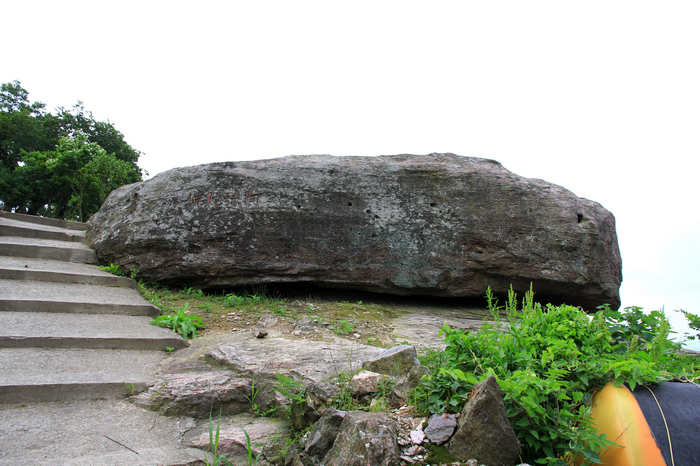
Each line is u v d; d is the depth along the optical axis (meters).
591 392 2.42
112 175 20.41
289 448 2.30
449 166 6.31
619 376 2.36
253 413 2.88
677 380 2.54
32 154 23.06
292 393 2.74
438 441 2.09
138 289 5.44
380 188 6.16
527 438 2.12
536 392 2.21
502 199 6.06
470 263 5.95
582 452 2.01
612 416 2.19
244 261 5.73
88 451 2.23
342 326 4.84
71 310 4.29
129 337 3.78
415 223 6.05
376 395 2.64
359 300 6.27
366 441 1.92
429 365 3.05
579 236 5.93
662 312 2.88
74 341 3.57
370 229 6.01
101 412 2.69
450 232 6.00
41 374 2.98
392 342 4.48
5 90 27.67
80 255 5.97
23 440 2.26
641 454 2.02
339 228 5.98
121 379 3.03
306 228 5.93
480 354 2.64
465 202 6.08
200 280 5.81
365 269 5.95
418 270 5.96
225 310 5.16
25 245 5.61
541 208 6.04
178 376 3.20
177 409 2.79
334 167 6.23
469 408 2.08
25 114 25.86
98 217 6.69
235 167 6.09
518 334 2.71
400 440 2.12
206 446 2.39
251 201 5.89
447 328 2.80
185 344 4.01
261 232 5.82
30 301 4.14
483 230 5.96
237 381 3.08
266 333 4.24
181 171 6.03
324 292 6.41
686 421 2.10
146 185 6.03
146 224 5.74
